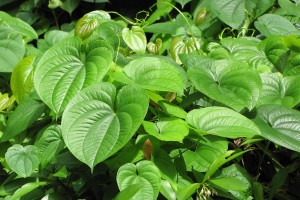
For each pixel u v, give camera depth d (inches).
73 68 34.4
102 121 30.7
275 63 41.9
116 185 33.2
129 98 31.3
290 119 33.8
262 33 51.8
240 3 55.9
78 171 35.8
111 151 29.0
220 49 43.7
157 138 32.3
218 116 32.6
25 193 33.4
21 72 38.4
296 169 38.7
